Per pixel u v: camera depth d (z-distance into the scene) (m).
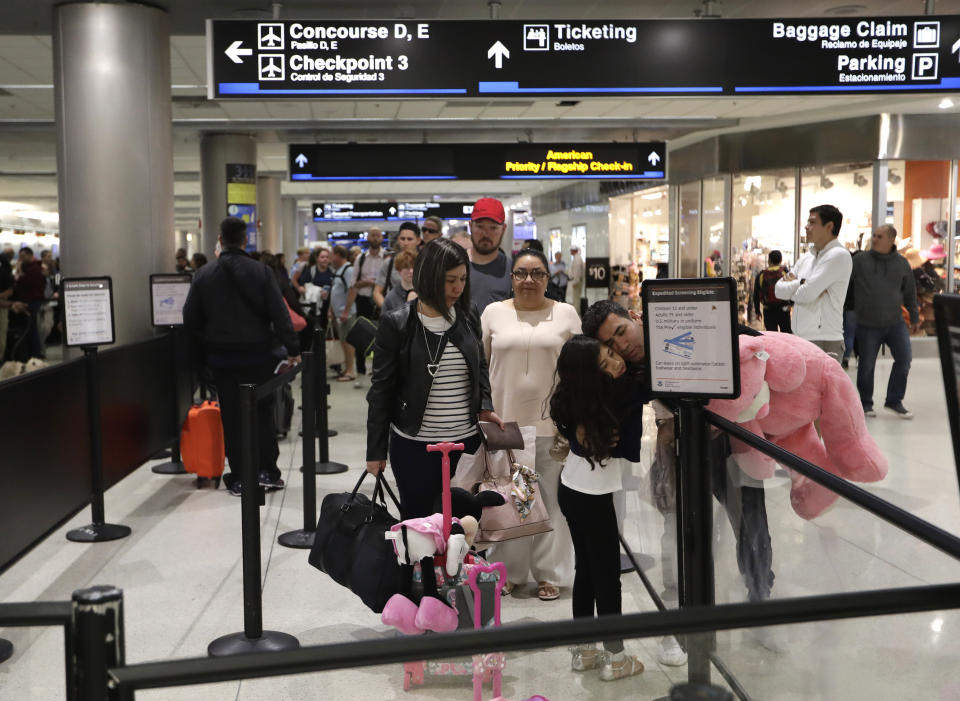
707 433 2.73
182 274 6.97
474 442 3.49
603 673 1.79
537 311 4.16
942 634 2.14
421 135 15.78
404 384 3.41
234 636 3.52
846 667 2.09
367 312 10.81
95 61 7.69
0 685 2.66
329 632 3.61
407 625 2.94
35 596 4.02
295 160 12.23
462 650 1.40
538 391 4.06
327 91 6.64
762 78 6.77
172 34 8.91
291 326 5.84
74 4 7.69
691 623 1.48
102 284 5.46
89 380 4.71
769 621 1.49
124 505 5.57
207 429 5.92
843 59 6.76
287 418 7.83
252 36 6.59
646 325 2.75
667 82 6.76
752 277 15.33
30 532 3.80
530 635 1.42
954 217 13.76
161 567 4.41
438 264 3.33
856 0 8.31
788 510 2.64
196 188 29.28
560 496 3.31
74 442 4.47
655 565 3.60
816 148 14.14
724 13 8.70
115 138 7.73
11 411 3.62
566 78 6.73
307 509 4.87
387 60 6.65
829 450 3.45
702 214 16.45
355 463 6.73
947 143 13.55
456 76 6.68
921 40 6.76
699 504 2.74
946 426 7.73
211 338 5.77
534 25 6.70
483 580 2.99
